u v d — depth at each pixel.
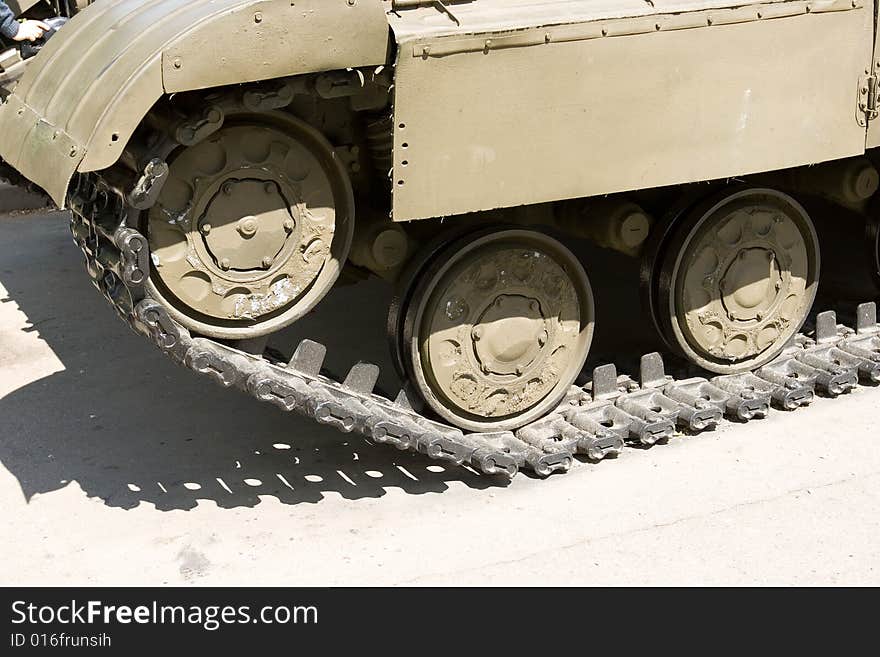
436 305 4.81
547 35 4.34
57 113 4.23
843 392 5.80
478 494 4.93
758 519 4.68
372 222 4.80
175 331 4.23
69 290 7.30
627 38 4.50
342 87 4.25
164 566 4.42
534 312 5.04
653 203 5.46
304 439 5.41
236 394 5.88
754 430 5.43
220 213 4.32
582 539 4.56
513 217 5.01
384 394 5.38
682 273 5.36
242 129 4.28
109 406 5.75
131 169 4.20
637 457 5.21
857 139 5.18
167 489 4.97
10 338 6.59
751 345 5.66
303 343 4.67
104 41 4.31
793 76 4.91
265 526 4.69
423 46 4.16
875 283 6.23
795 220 5.60
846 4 4.93
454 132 4.32
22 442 5.39
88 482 5.04
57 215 8.88
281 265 4.48
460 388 4.98
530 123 4.43
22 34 5.71
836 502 4.79
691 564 4.39
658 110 4.66
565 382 5.23
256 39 3.98
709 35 4.66
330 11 4.05
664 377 5.54
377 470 5.13
